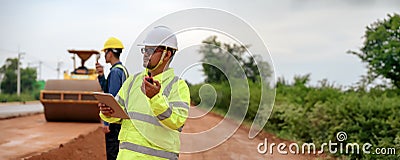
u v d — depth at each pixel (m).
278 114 17.30
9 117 22.03
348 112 13.20
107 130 6.69
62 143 12.95
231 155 11.20
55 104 18.70
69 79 18.77
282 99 20.19
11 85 86.56
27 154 11.05
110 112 4.45
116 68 6.93
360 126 12.25
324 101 17.28
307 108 16.59
